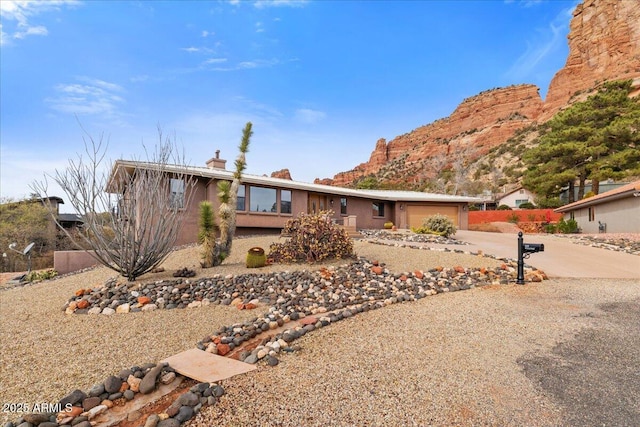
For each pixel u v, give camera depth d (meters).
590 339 4.36
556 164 28.84
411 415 2.68
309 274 7.84
